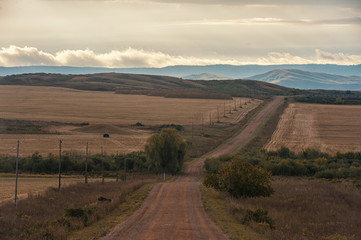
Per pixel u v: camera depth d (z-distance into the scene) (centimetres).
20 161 8725
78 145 11425
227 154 10544
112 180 7531
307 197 5278
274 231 2955
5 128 13475
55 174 8312
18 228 3117
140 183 6244
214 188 5484
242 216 3484
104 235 2627
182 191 5250
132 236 2575
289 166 8781
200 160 10731
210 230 2792
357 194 5681
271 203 4750
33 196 4666
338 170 8500
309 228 3491
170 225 2959
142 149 11269
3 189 5628
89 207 3672
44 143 11344
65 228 2847
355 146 12081
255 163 9569
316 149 11694
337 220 3941
